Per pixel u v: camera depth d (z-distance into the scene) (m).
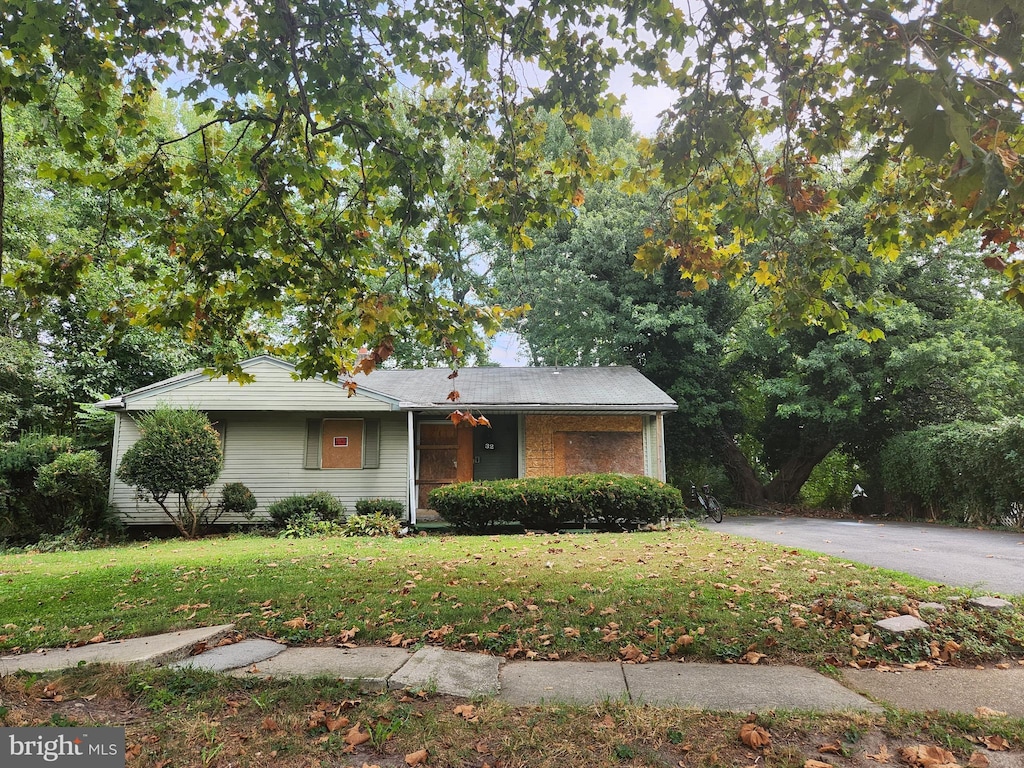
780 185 4.31
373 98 4.86
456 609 5.00
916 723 2.96
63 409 17.14
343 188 5.62
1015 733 2.84
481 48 4.77
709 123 3.71
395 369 17.86
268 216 5.43
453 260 4.60
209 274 5.22
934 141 1.91
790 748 2.68
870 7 2.94
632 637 4.32
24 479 12.41
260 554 8.23
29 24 3.97
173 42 4.55
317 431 13.88
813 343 18.31
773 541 10.03
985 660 4.04
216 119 4.73
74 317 16.62
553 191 5.08
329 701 3.19
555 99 4.80
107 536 12.09
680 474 20.91
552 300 19.33
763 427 21.39
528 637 4.31
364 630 4.51
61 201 16.62
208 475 11.82
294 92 4.60
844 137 4.29
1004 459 12.16
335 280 5.35
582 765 2.56
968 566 7.16
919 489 15.17
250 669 3.67
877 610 4.84
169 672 3.51
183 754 2.61
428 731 2.84
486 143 5.23
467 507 11.18
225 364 6.13
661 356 19.97
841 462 21.02
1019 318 16.23
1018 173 2.70
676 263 18.67
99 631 4.55
